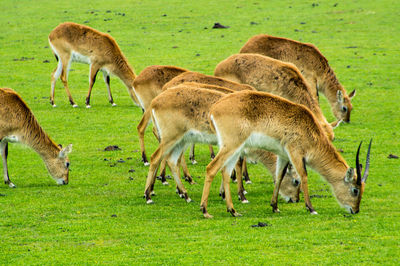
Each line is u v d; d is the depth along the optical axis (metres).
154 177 32.91
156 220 28.53
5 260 23.20
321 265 22.31
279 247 24.33
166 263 22.73
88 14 112.56
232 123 27.53
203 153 44.78
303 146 28.53
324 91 51.16
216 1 124.38
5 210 30.05
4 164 35.06
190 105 30.06
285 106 28.39
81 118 54.72
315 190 35.28
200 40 91.62
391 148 44.75
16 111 33.84
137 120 54.62
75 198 32.69
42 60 80.69
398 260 22.70
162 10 116.12
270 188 35.69
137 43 90.12
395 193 33.53
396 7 111.31
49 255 23.77
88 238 25.91
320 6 115.31
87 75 75.12
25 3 126.31
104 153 43.81
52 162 35.12
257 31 96.38
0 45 89.56
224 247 24.38
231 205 29.08
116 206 31.12
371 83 68.00
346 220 28.12
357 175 28.62
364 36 91.81
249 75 40.97
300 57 48.19
